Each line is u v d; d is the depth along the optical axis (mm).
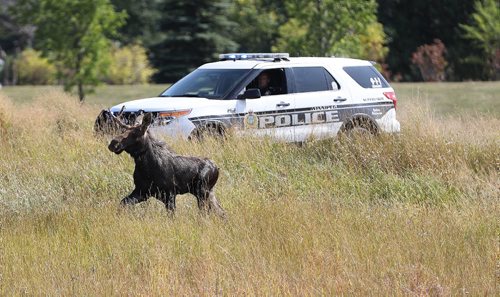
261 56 56344
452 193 41344
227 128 50906
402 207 37906
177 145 46938
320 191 41156
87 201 37094
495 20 178125
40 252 29219
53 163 45000
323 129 54344
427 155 47875
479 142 51062
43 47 109125
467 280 26391
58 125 57125
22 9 108562
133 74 182000
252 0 174875
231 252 29125
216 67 55094
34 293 25047
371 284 25719
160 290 24891
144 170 33531
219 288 24797
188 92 54000
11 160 46281
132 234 30938
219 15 168500
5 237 31078
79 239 30609
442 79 188500
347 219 34156
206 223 32719
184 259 28141
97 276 26500
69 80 110500
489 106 107500
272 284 25344
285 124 53469
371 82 57500
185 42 167500
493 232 32719
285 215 34000
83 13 107438
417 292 24984
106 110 51188
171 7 168125
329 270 27078
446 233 32156
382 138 50656
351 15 103625
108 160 45000
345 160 47406
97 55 108750
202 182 34500
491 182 43281
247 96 52125
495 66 183000
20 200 37281
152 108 50531
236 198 38031
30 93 128125
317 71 55625
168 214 34188
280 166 46125
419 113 54438
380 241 30812
